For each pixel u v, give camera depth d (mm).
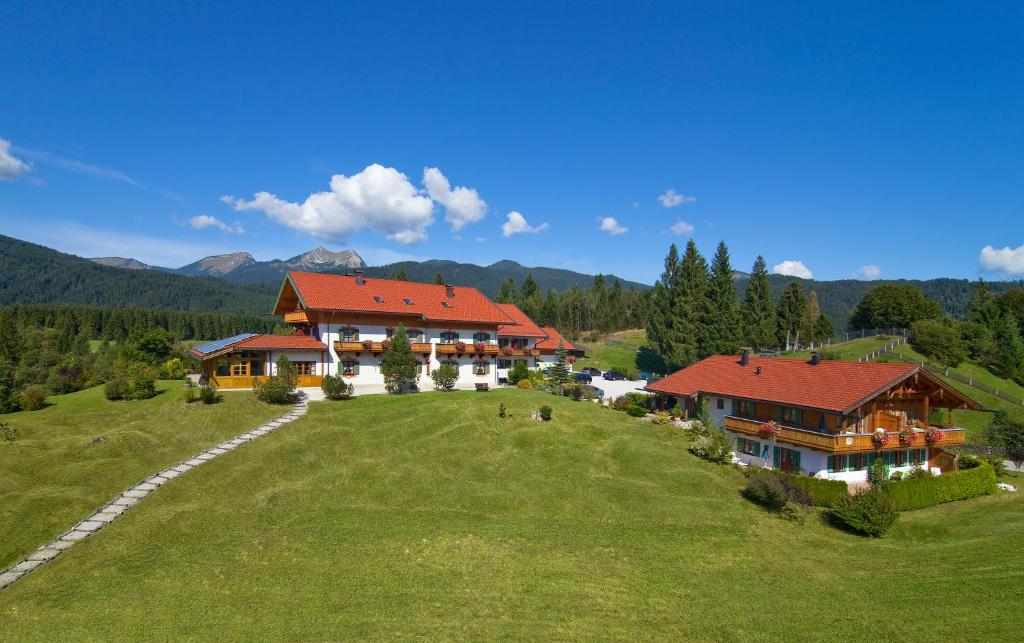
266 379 46812
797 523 27547
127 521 26906
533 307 135500
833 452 32219
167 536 25141
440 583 20344
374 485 30875
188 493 30016
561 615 18094
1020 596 18875
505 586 20203
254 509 27938
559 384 57188
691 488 31547
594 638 16703
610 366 92812
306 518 27000
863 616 18031
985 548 23672
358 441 37406
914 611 18281
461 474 32812
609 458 35156
